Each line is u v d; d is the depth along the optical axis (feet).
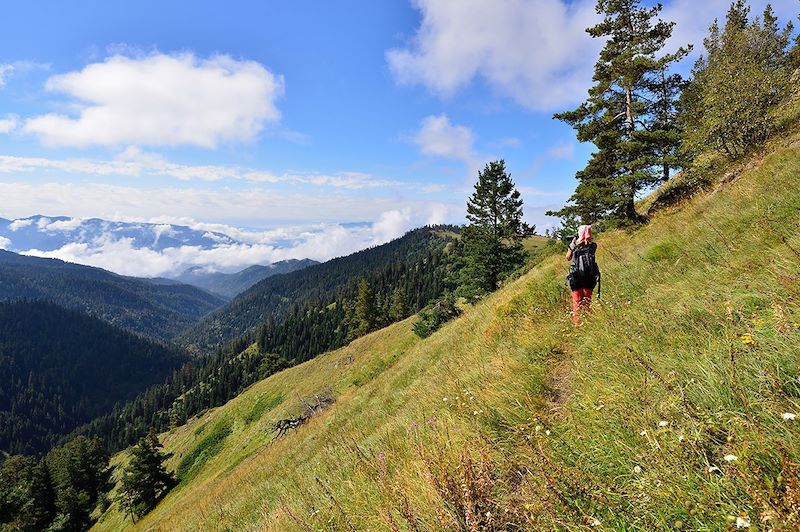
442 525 8.98
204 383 512.63
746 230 18.71
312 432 58.08
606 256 34.99
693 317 12.14
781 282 10.25
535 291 30.14
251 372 458.50
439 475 10.26
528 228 124.06
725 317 10.21
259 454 87.40
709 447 6.46
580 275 19.11
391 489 12.14
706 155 53.78
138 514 155.43
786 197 19.69
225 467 127.44
